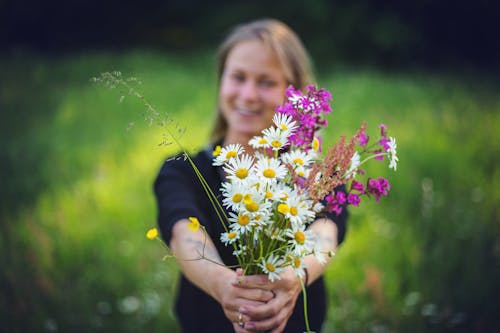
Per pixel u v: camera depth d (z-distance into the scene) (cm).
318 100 118
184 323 166
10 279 274
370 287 265
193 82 947
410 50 1509
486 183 430
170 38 1609
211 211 156
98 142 555
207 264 134
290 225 117
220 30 1562
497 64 1549
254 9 1536
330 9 1488
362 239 337
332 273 302
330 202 117
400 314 262
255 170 113
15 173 452
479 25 1543
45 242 305
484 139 561
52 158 501
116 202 398
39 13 1539
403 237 338
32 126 633
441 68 1473
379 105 768
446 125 630
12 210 372
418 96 855
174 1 1599
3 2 1501
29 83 885
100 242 332
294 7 1496
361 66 1462
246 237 119
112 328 260
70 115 684
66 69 1009
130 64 1073
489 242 315
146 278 302
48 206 384
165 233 148
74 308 270
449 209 374
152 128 566
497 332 254
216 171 159
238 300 124
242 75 176
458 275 290
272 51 174
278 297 124
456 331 254
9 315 258
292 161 115
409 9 1540
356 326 258
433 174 451
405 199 401
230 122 180
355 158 118
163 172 162
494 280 281
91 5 1574
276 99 175
